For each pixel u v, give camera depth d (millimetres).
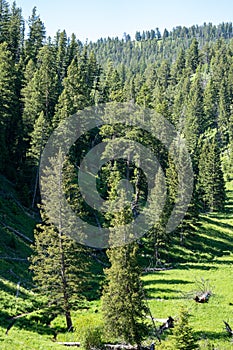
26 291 41844
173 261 62750
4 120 67250
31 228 59031
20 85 81438
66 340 34031
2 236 51250
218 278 52406
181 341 27188
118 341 34781
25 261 49250
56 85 84938
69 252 38594
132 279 33656
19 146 70500
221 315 40031
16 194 64750
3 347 26797
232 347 32938
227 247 70688
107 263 57719
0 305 36906
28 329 34750
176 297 45062
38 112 74250
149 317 39469
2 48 74688
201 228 76125
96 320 35344
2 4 99688
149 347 32875
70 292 37812
